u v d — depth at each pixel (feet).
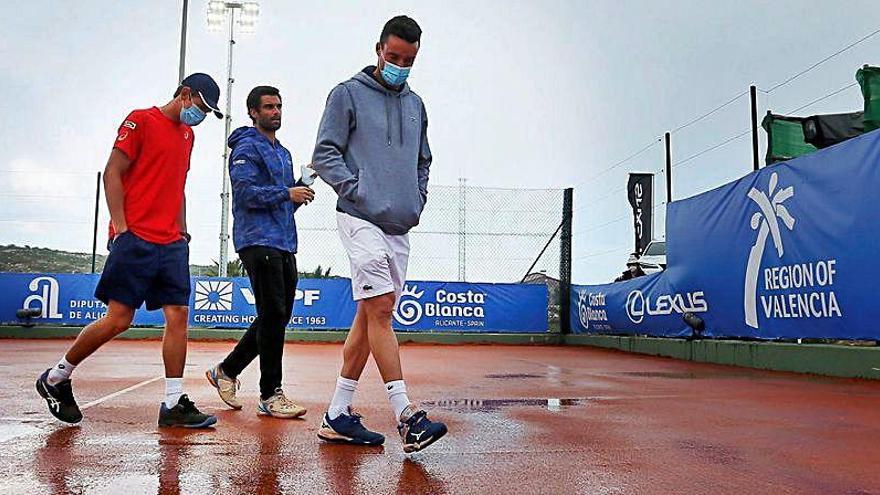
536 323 50.16
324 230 48.14
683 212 33.94
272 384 12.60
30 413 12.50
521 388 18.66
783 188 26.21
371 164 9.84
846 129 29.25
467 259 49.37
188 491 7.30
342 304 48.88
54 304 48.03
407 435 9.05
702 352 31.45
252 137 13.41
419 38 9.93
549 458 9.22
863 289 22.21
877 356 21.53
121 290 10.94
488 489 7.61
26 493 7.11
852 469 8.68
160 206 11.30
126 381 18.56
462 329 49.67
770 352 26.68
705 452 9.68
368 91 10.08
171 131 11.52
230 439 10.32
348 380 10.13
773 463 9.00
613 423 12.29
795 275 25.45
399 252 10.19
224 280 48.75
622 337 40.96
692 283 32.83
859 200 22.41
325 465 8.66
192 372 21.68
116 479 7.75
